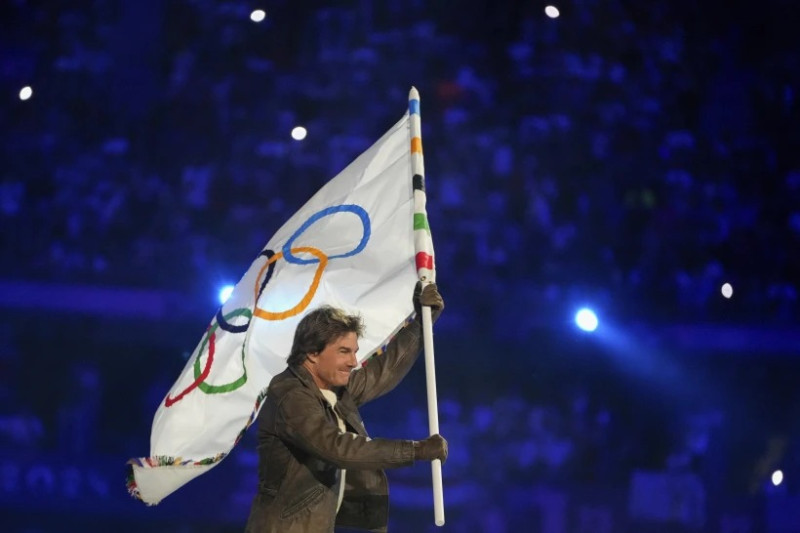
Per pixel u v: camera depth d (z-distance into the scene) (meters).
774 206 28.47
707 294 26.80
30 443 23.70
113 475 22.00
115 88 29.83
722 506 22.53
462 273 26.64
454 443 23.48
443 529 20.08
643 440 24.23
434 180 27.98
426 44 29.73
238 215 27.94
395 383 10.43
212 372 10.28
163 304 26.59
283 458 9.40
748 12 30.27
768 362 26.00
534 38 29.78
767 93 29.64
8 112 29.78
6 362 25.47
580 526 20.97
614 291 26.56
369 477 9.87
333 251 10.77
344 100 29.34
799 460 24.44
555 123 28.72
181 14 30.36
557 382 25.19
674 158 28.67
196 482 21.47
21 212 28.42
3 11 31.16
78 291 26.64
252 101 29.45
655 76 29.70
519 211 27.55
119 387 25.31
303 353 9.50
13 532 18.88
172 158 28.94
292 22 30.22
